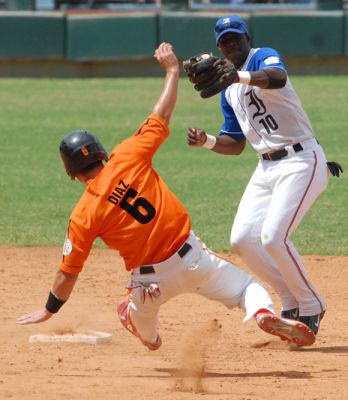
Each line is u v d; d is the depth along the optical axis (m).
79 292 29.67
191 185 48.81
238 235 23.44
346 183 49.03
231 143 24.27
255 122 22.94
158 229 18.94
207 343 23.12
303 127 22.77
